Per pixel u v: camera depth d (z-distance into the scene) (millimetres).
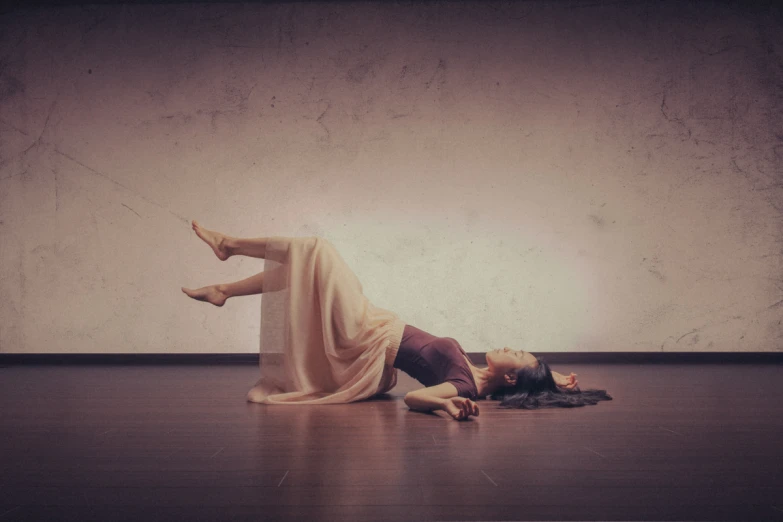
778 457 1940
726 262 5531
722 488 1599
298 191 5559
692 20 5609
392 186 5547
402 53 5598
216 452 2016
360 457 1942
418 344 3244
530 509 1426
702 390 3629
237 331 5473
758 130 5570
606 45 5598
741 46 5590
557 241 5531
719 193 5555
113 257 5523
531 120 5570
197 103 5602
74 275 5516
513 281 5508
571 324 5492
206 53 5621
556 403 3010
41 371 4762
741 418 2672
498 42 5598
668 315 5508
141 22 5629
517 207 5539
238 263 5516
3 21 5637
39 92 5605
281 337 3322
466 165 5555
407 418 2688
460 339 5484
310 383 3271
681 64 5590
